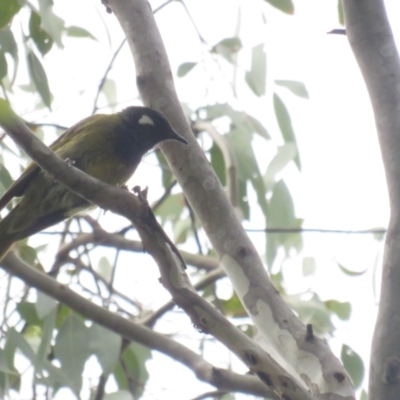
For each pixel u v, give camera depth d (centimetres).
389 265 522
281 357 559
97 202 584
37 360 862
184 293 555
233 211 629
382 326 508
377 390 495
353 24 614
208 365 698
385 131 568
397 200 541
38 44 973
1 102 428
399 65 595
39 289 789
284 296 1015
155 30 732
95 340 874
